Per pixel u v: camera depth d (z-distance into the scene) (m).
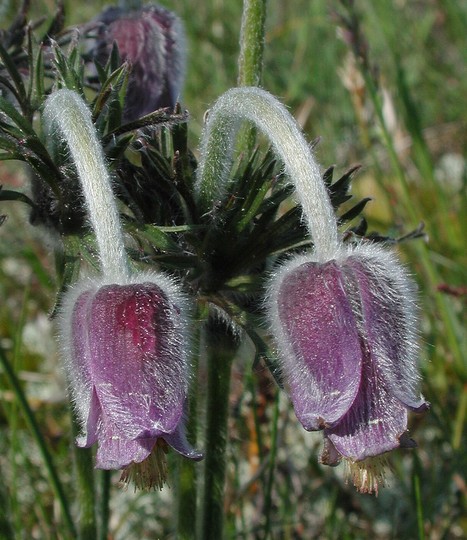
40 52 0.20
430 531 0.25
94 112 0.19
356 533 0.26
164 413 0.16
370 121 0.33
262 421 0.26
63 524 0.25
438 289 0.26
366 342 0.16
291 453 0.27
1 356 0.23
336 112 0.40
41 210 0.19
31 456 0.28
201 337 0.20
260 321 0.19
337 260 0.17
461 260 0.31
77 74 0.20
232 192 0.19
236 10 0.42
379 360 0.16
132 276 0.17
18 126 0.18
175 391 0.16
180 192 0.19
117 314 0.16
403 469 0.27
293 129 0.17
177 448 0.16
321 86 0.41
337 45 0.42
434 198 0.34
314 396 0.16
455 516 0.25
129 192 0.19
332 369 0.16
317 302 0.16
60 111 0.17
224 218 0.19
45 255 0.33
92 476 0.21
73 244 0.19
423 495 0.26
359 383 0.16
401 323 0.17
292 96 0.40
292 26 0.45
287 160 0.17
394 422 0.16
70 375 0.17
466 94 0.40
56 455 0.28
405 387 0.16
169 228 0.19
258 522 0.26
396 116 0.35
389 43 0.42
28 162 0.19
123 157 0.19
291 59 0.43
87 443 0.16
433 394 0.26
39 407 0.29
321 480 0.27
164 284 0.17
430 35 0.44
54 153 0.19
